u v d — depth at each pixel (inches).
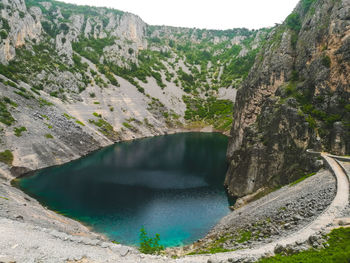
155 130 5777.6
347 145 1658.5
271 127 2165.4
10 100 3457.2
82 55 7229.3
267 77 2714.1
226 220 1667.1
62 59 6136.8
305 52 2369.6
